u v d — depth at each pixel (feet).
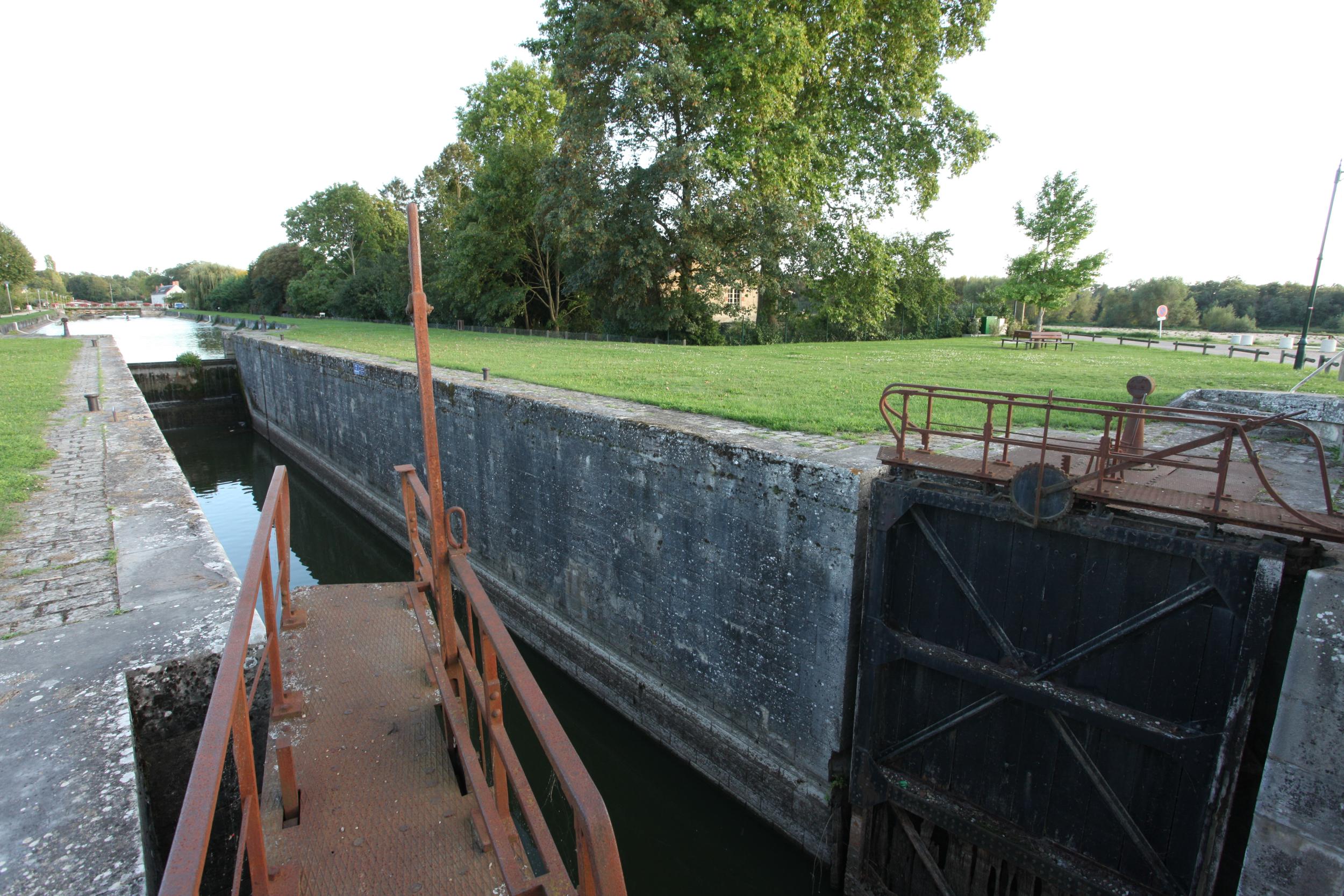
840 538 21.85
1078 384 42.96
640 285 91.81
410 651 14.85
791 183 83.87
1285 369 54.08
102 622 15.57
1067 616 17.75
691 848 25.14
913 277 125.90
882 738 21.77
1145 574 16.37
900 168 96.02
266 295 262.06
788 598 23.93
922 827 21.30
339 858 9.51
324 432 73.10
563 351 75.00
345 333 116.47
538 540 37.78
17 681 13.21
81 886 8.93
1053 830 18.97
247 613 8.57
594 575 33.60
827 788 23.35
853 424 30.07
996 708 19.43
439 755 11.68
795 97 81.41
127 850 9.51
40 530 22.02
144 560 19.40
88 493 26.20
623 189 84.07
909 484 19.86
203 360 111.04
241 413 114.32
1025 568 18.29
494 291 127.34
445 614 12.08
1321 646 13.56
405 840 9.87
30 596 17.19
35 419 41.14
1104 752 17.71
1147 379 21.34
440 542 11.84
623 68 76.18
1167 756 16.70
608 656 32.86
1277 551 14.17
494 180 113.70
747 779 26.03
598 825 5.68
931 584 20.36
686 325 96.89
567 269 106.83
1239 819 15.90
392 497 57.21
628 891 23.22
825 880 23.48
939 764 20.90
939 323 130.11
